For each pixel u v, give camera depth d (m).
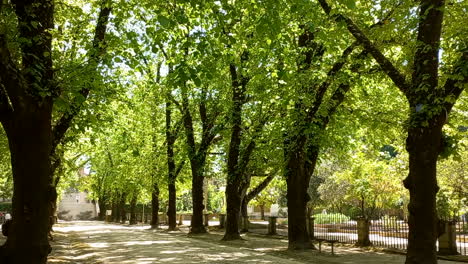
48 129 8.54
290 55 14.88
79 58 13.22
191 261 13.74
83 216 81.56
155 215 38.50
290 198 17.55
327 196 35.47
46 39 9.05
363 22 13.84
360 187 26.97
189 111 28.66
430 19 10.67
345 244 19.56
